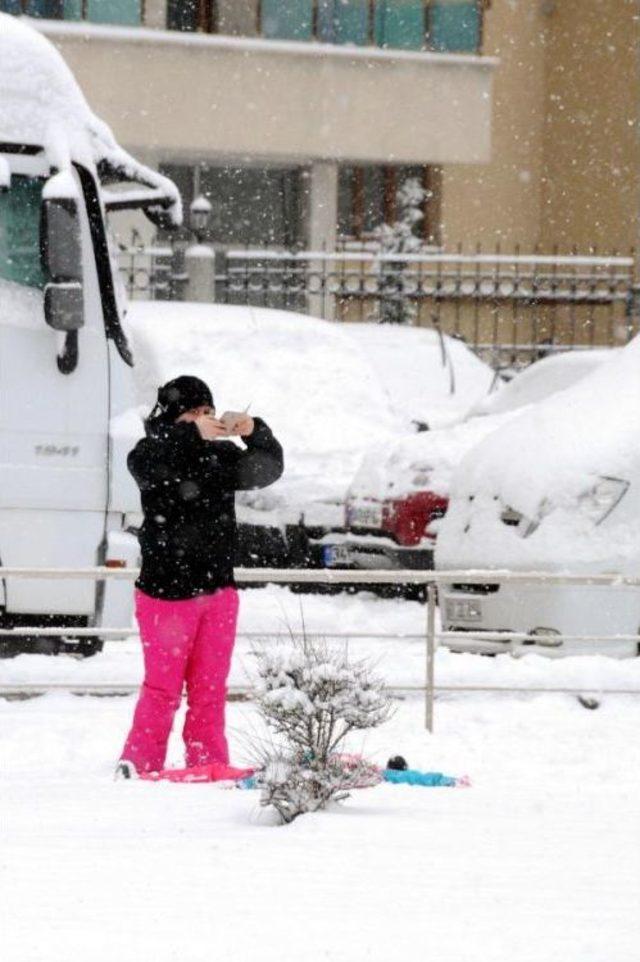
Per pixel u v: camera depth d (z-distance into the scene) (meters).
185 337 54.94
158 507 24.89
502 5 101.19
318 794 19.61
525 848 17.06
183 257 81.81
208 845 17.03
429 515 46.28
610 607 34.06
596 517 34.81
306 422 53.34
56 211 32.69
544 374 50.31
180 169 97.38
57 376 34.12
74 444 34.16
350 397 54.53
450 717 30.88
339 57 93.44
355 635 31.16
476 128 96.00
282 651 21.27
